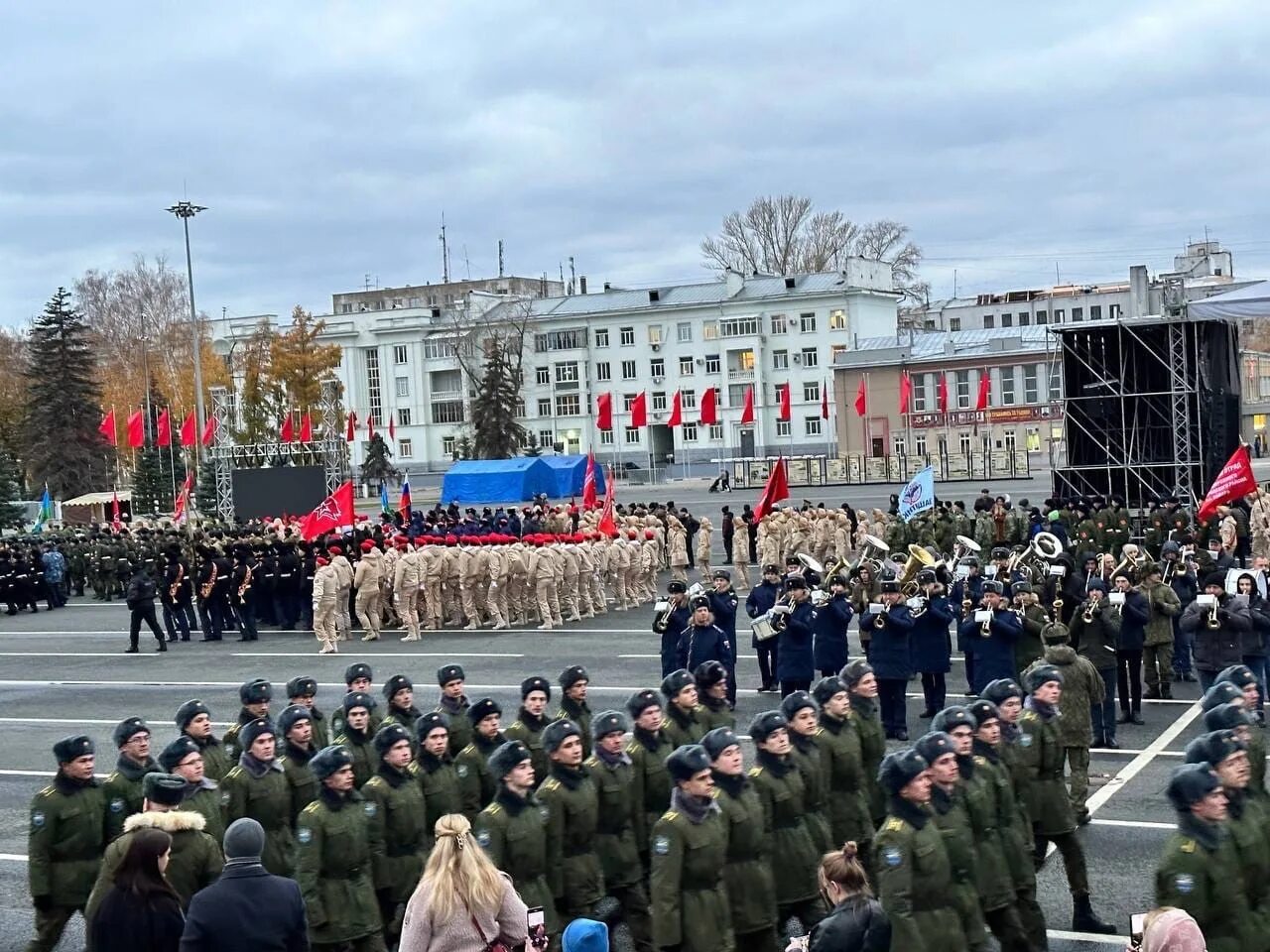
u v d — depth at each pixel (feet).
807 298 352.28
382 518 175.63
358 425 397.60
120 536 156.15
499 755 35.29
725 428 363.76
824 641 70.08
